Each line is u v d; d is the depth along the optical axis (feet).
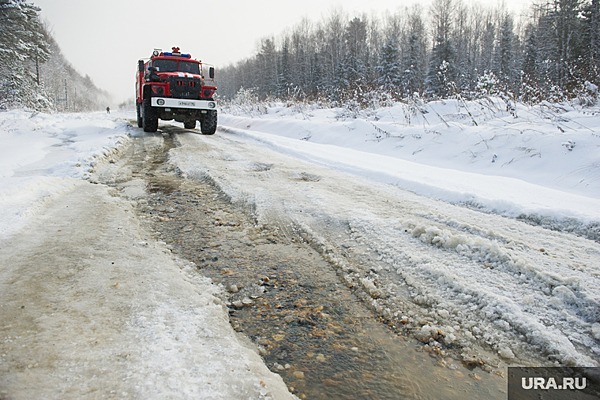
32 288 7.75
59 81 258.78
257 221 12.96
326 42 179.22
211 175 18.86
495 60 143.23
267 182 17.97
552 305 7.86
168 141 31.04
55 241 10.28
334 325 7.48
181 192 16.30
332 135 39.55
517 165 22.18
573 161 19.88
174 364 5.75
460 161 25.46
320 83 132.87
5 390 4.98
